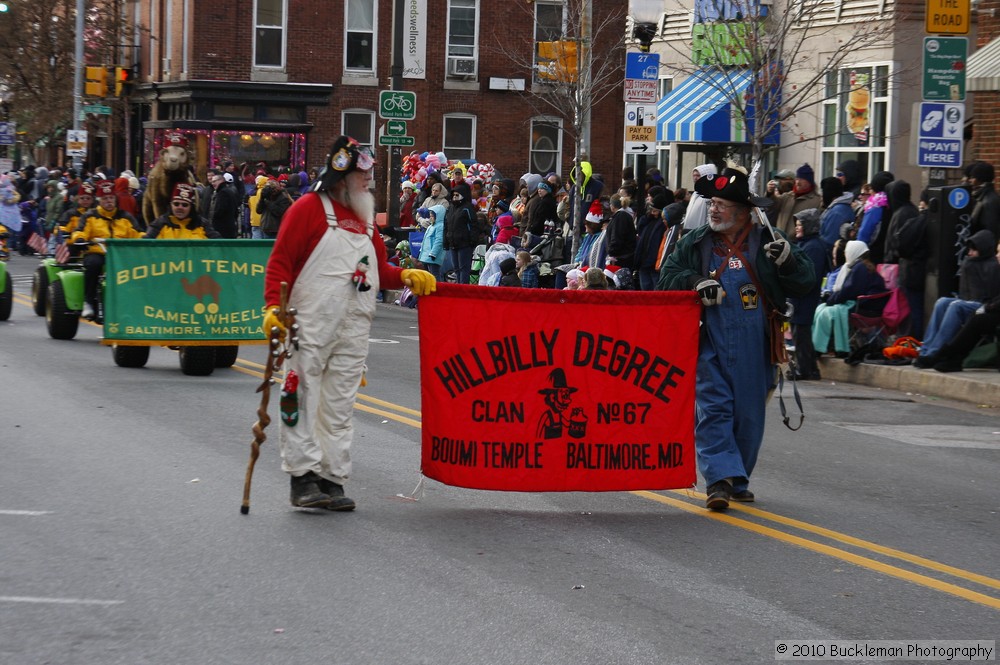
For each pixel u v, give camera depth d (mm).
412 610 6961
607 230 21156
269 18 47219
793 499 10227
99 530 8422
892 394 16922
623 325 9453
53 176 41031
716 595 7445
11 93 58156
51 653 6176
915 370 17203
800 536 8930
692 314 9555
